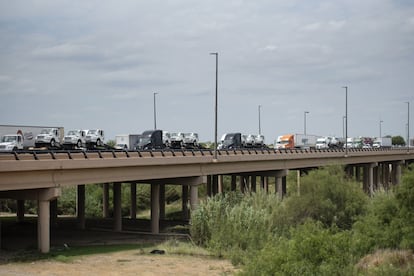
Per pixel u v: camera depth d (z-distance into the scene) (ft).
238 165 237.04
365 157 359.05
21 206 242.37
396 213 123.34
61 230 214.28
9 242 173.47
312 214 171.01
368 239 116.26
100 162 163.43
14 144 204.74
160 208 273.13
